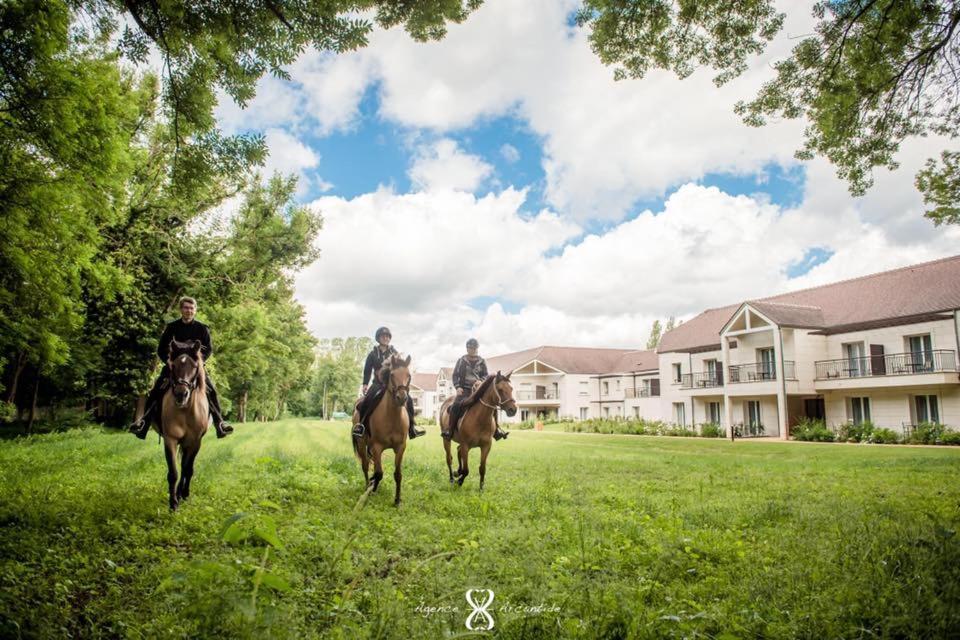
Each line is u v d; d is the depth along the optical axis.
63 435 20.47
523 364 66.44
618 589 4.03
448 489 9.41
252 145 8.41
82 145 10.03
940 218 11.33
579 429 46.00
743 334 35.22
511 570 4.61
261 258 29.33
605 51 9.12
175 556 4.91
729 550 5.15
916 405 27.58
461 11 7.50
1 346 14.54
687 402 40.66
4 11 7.70
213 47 7.30
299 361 61.69
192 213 25.88
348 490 8.94
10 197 10.34
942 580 3.88
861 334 29.78
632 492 9.23
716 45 8.75
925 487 9.94
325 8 6.97
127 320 25.20
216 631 2.99
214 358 29.42
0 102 8.98
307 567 4.76
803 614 3.49
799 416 32.94
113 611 3.65
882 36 8.38
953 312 25.80
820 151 10.08
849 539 5.26
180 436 7.18
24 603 3.53
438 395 95.12
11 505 6.38
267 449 16.59
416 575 4.47
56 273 11.96
